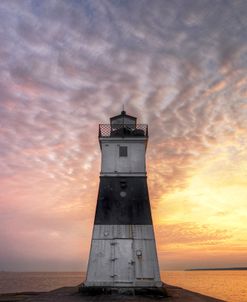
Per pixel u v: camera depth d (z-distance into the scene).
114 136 27.86
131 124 29.19
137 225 24.45
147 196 25.69
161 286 22.55
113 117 29.78
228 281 112.50
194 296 24.61
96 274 22.88
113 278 22.75
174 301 20.62
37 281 119.44
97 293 22.36
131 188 25.97
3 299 26.64
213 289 63.75
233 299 42.47
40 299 21.25
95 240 23.88
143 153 27.45
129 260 23.25
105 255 23.39
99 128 28.23
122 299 20.70
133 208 25.12
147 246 23.72
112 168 26.75
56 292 25.91
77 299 20.72
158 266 23.06
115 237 23.95
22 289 71.31
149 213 24.95
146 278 22.69
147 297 21.80
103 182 26.22
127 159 27.16
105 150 27.53
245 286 78.12
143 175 26.55
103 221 24.55
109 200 25.42
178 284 84.00
